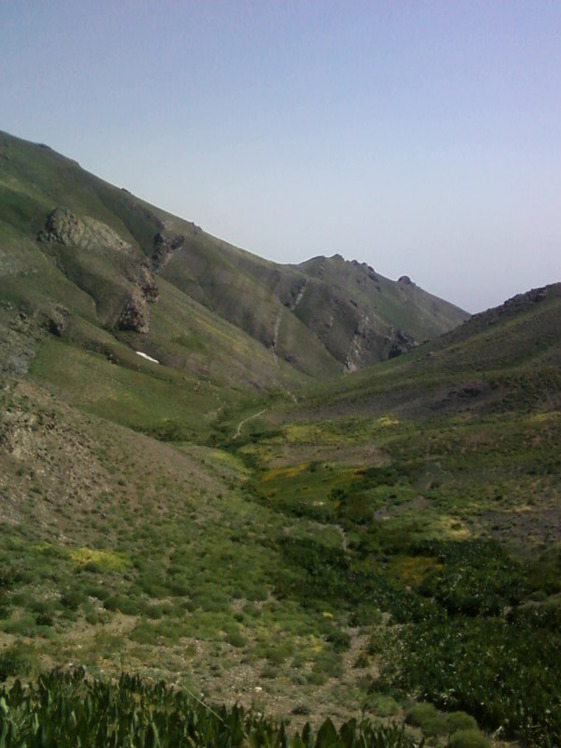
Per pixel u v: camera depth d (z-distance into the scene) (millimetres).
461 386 92688
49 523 30672
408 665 19312
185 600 25281
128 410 101625
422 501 50906
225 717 9695
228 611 24703
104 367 115000
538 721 14523
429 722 14961
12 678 13445
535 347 104625
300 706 15617
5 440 35156
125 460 43250
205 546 34969
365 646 23188
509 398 82562
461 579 31562
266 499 53938
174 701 11773
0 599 18969
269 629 23891
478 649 20281
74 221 171125
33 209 172625
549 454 54312
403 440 72750
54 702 9641
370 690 17812
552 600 26906
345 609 29031
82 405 96938
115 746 8516
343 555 39188
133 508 37438
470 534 40750
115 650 17516
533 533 37844
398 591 32406
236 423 105188
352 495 54406
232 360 168000
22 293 132500
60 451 38125
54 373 103562
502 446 60969
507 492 47875
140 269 172125
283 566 35094
